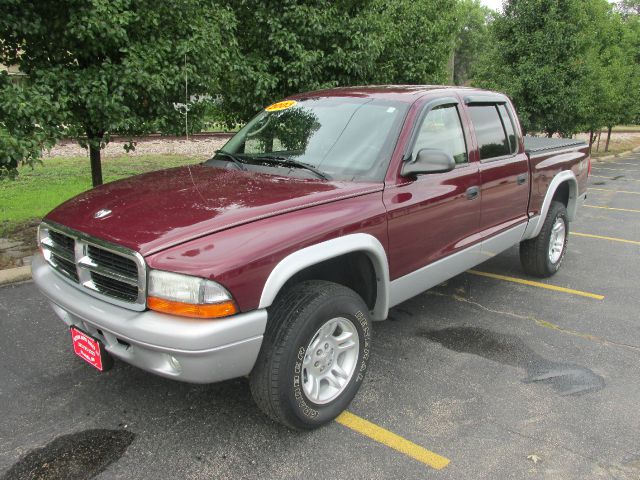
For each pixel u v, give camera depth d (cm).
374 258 323
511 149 479
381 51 870
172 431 299
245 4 738
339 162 351
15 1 507
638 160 2061
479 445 292
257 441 292
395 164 343
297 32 747
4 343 398
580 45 1435
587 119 1767
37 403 323
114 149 1566
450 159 331
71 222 290
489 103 464
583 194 623
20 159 507
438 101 394
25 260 572
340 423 310
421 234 358
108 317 259
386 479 265
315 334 282
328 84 770
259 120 426
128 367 369
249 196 298
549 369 378
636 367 383
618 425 312
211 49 629
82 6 536
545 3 1432
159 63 597
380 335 430
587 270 617
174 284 241
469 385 354
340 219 297
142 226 266
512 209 474
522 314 479
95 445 286
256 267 254
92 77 564
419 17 998
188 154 1524
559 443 295
